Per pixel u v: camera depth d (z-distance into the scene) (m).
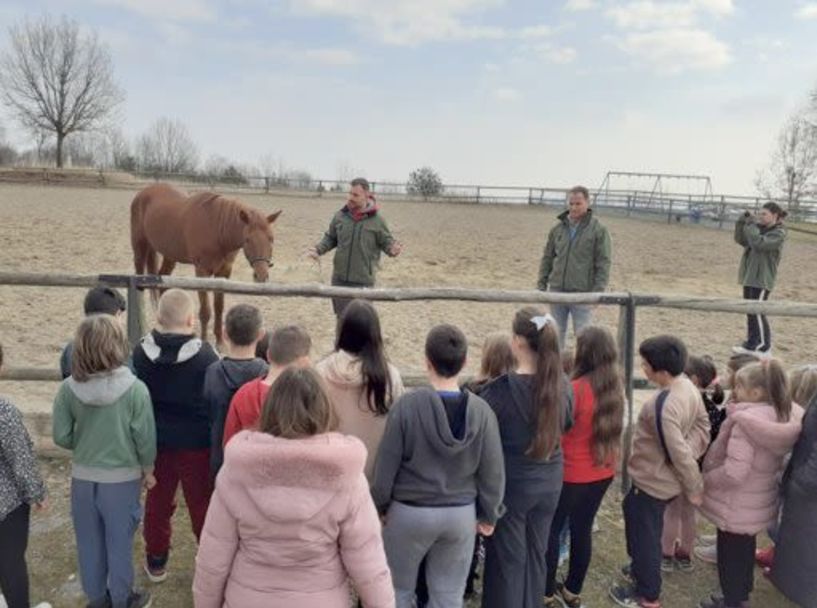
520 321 2.54
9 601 2.45
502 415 2.51
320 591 1.78
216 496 1.79
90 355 2.43
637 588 2.96
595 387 2.75
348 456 1.74
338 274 5.67
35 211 17.89
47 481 3.88
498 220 24.17
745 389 2.87
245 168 57.81
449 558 2.35
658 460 2.85
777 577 3.04
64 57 39.34
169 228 7.10
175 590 2.98
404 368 5.96
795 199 33.44
